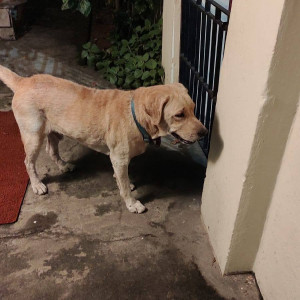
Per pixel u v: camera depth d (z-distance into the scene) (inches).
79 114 86.4
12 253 82.6
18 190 100.8
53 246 84.4
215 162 77.5
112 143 85.7
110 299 73.1
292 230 59.1
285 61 51.3
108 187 103.1
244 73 59.7
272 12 49.6
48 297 73.5
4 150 117.0
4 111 138.4
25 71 168.1
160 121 78.8
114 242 85.5
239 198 65.4
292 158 58.0
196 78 109.5
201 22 102.7
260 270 73.5
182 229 89.3
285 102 55.0
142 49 162.9
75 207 95.7
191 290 74.9
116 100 85.2
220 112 72.2
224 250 75.0
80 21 228.5
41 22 224.4
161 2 162.4
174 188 102.9
